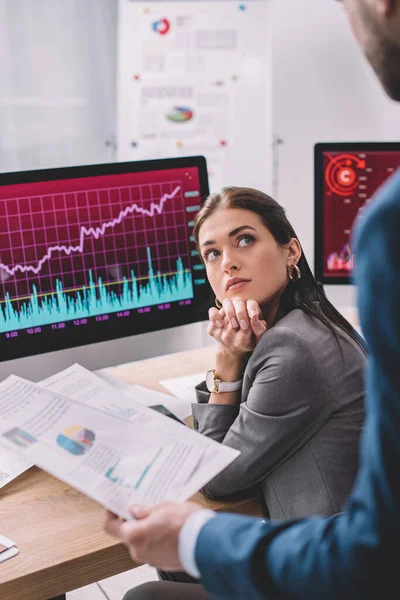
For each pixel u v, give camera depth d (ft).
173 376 5.64
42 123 12.22
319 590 2.29
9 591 3.42
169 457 3.17
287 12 12.18
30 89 12.06
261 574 2.39
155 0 11.93
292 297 4.22
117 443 3.22
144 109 12.13
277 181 12.64
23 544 3.67
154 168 5.28
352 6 2.29
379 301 2.15
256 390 3.80
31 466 4.40
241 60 11.98
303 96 12.45
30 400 3.47
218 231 4.21
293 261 4.25
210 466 3.14
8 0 11.70
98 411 3.36
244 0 11.86
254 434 3.76
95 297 5.22
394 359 2.15
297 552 2.34
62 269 5.10
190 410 4.97
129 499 2.95
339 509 3.68
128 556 3.69
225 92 12.05
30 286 5.03
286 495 3.79
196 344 5.60
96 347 5.29
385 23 2.16
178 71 12.05
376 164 6.38
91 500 4.07
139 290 5.34
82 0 12.07
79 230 5.12
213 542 2.51
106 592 6.86
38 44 11.98
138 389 5.31
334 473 3.72
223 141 12.12
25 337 5.07
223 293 4.26
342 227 6.48
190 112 12.12
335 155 6.37
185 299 5.50
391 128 12.60
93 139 12.57
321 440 3.75
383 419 2.19
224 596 2.52
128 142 12.24
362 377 3.84
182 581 4.68
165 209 5.35
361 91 12.45
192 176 5.41
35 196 4.97
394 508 2.18
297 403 3.69
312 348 3.77
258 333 4.07
